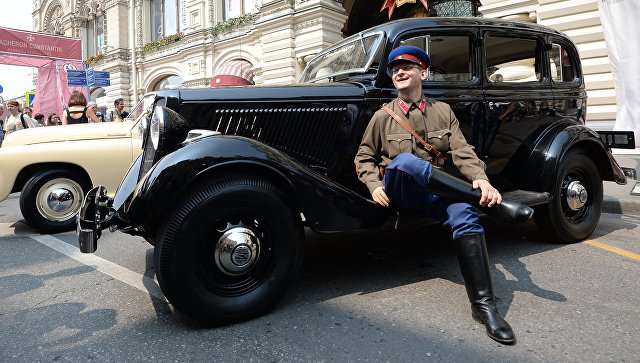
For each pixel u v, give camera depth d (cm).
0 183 416
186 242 193
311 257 315
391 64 230
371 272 280
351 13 1363
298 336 195
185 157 197
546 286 246
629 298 228
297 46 1176
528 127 319
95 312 231
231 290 208
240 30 1461
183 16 1777
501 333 183
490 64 313
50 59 1260
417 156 228
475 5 1122
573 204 325
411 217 236
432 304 226
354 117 264
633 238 345
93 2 2133
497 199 200
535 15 802
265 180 212
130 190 250
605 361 168
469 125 290
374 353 179
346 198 224
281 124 253
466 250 202
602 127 730
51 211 438
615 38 490
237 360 177
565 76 346
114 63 1898
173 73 1744
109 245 381
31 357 185
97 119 608
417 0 1117
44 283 282
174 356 181
